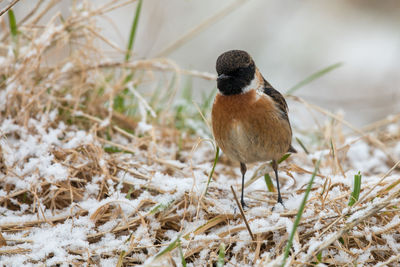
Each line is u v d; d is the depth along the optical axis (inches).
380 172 473.1
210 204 349.1
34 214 349.1
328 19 847.7
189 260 312.0
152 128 428.8
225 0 816.9
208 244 308.7
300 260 281.7
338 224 310.3
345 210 312.3
